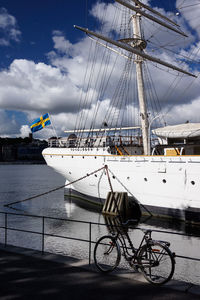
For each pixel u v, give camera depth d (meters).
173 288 5.43
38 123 28.81
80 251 13.64
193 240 15.60
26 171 126.56
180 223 19.19
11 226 19.69
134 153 26.31
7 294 5.22
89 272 6.28
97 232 17.72
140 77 25.02
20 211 26.12
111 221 21.00
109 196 23.28
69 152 26.53
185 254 13.38
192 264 11.96
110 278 5.95
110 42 23.80
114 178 22.75
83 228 18.80
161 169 19.48
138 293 5.26
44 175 94.19
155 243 5.83
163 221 19.92
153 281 5.67
